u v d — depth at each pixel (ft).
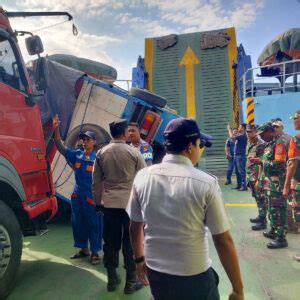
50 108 17.22
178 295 4.85
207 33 35.32
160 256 4.99
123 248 10.02
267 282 10.66
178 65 34.88
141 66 35.04
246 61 32.45
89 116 17.20
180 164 5.12
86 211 12.30
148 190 5.17
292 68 34.35
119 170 9.78
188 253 4.83
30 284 10.80
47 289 10.41
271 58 34.99
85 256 13.16
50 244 14.69
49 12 12.98
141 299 9.70
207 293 4.91
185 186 4.85
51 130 17.17
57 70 17.37
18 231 10.36
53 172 17.04
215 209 4.79
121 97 16.99
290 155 12.44
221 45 34.27
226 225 4.81
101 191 10.18
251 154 16.79
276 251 13.34
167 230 4.92
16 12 12.60
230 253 4.80
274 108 28.71
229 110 32.22
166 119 17.56
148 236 5.17
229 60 33.71
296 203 12.83
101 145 16.71
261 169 16.01
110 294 10.04
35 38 11.85
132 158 9.86
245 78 30.58
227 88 32.78
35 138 11.89
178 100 33.86
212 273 5.14
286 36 32.45
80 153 12.78
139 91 17.53
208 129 32.42
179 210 4.83
